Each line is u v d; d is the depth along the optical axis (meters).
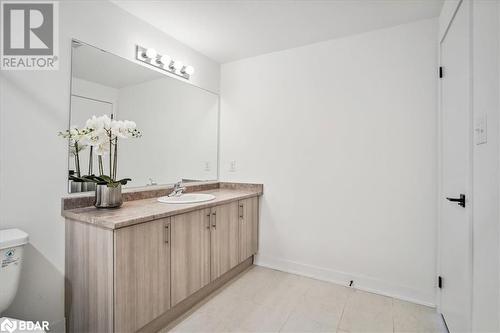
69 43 1.68
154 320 1.70
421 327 1.77
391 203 2.21
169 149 2.45
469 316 1.29
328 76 2.48
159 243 1.66
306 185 2.59
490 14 1.10
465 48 1.40
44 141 1.57
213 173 3.00
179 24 2.23
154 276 1.62
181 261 1.83
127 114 2.06
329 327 1.77
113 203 1.74
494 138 1.05
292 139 2.65
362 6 1.94
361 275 2.33
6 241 1.25
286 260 2.70
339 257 2.43
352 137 2.37
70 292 1.62
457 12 1.56
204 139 2.88
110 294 1.40
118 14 1.98
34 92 1.52
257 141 2.85
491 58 1.09
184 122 2.61
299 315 1.91
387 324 1.80
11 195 1.44
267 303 2.07
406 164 2.15
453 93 1.64
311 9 1.99
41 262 1.55
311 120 2.56
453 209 1.62
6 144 1.42
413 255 2.12
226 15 2.09
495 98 1.05
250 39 2.49
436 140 2.04
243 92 2.94
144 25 2.19
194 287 1.95
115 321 1.39
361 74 2.33
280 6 1.96
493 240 1.06
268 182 2.79
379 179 2.26
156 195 2.32
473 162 1.27
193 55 2.70
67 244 1.64
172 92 2.47
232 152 3.01
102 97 1.88
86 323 1.52
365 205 2.31
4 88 1.42
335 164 2.44
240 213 2.52
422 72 2.10
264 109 2.81
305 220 2.59
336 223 2.44
